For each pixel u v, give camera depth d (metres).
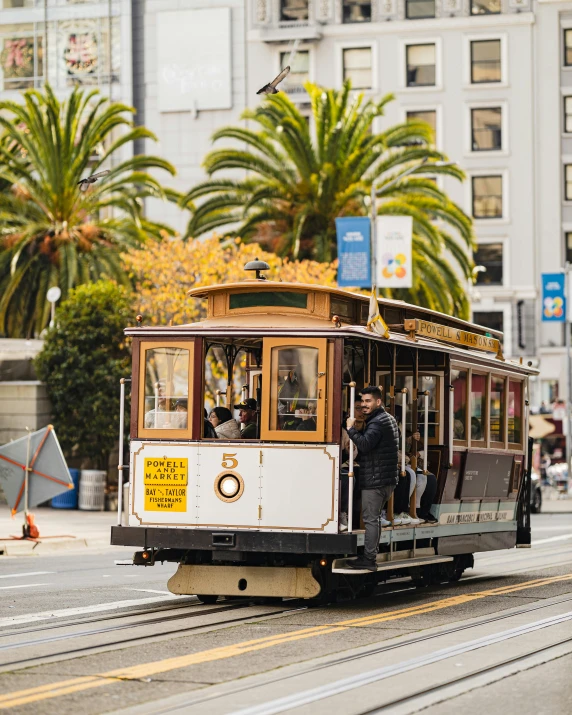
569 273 51.41
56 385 40.56
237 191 47.56
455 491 18.31
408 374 17.67
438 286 47.16
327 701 9.65
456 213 48.69
